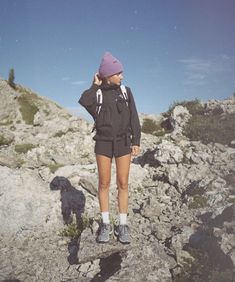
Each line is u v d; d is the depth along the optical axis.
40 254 2.74
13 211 3.13
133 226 2.99
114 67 2.26
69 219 3.19
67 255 2.70
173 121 7.40
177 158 4.43
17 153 5.52
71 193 3.49
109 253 2.44
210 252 2.51
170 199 3.64
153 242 2.70
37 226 3.07
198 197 3.44
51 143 6.12
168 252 2.60
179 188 3.85
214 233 2.59
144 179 4.23
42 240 2.92
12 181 3.45
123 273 2.31
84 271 2.44
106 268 2.44
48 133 6.88
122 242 2.47
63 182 3.63
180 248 2.61
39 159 5.16
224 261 2.37
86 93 2.29
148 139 6.69
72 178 3.83
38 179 3.69
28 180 3.53
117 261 2.46
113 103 2.28
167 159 4.47
